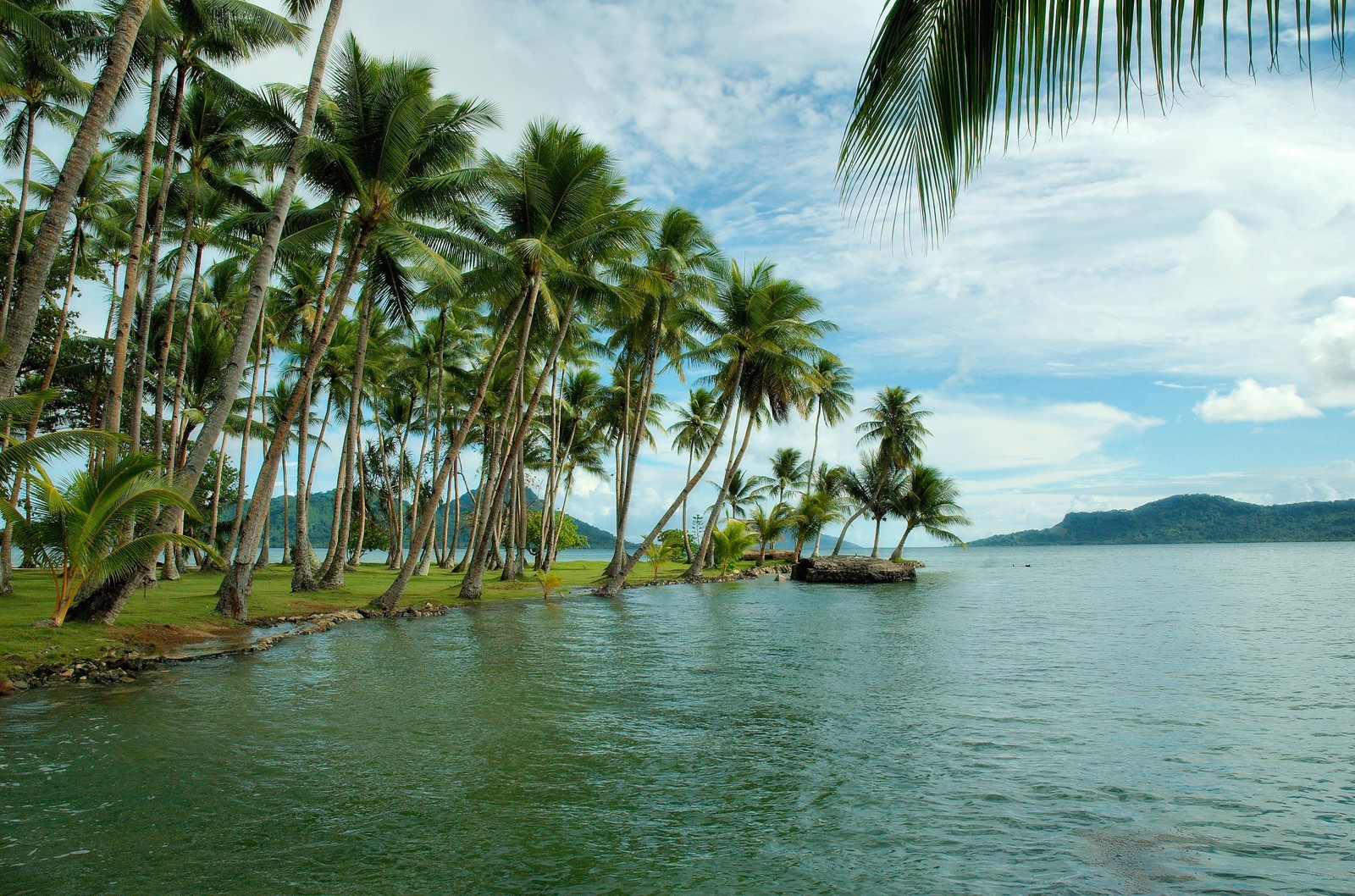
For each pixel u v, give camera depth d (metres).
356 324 31.70
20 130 19.22
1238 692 10.64
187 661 12.55
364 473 45.06
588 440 48.66
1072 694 10.54
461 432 21.64
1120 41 2.20
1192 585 35.84
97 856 5.01
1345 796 6.37
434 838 5.39
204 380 28.64
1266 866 5.04
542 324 28.22
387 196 17.67
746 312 30.78
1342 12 1.88
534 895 4.55
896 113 2.91
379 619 19.28
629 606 24.56
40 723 8.38
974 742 8.05
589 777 6.80
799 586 36.28
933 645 15.38
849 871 4.96
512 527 34.97
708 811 6.01
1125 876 4.89
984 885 4.76
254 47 18.02
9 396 9.71
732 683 11.23
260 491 17.16
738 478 59.16
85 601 13.39
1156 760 7.42
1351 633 17.16
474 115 18.31
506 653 13.96
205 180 21.00
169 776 6.66
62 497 12.27
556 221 22.61
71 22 16.67
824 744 7.98
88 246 24.48
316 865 4.93
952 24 2.74
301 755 7.33
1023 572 52.91
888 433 53.25
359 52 17.25
